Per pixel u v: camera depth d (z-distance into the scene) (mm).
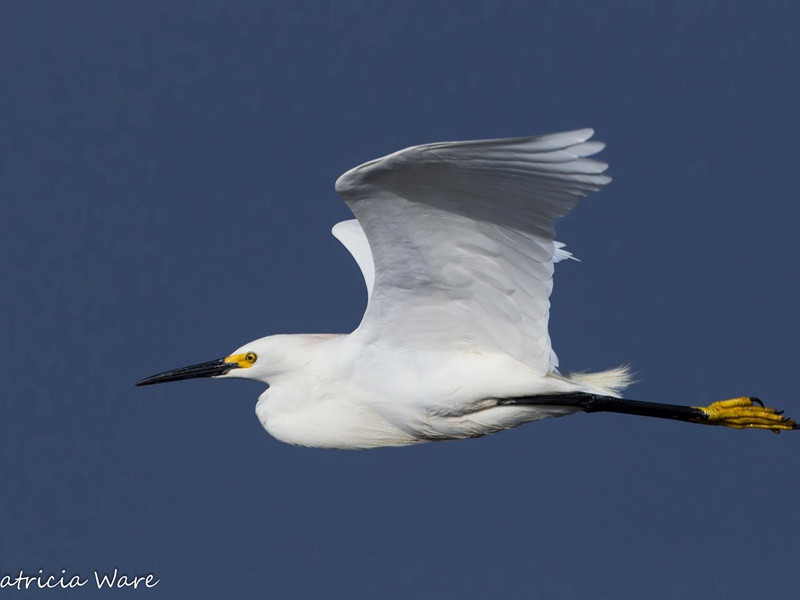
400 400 11156
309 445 11875
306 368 11711
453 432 11320
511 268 10242
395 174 9367
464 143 8820
